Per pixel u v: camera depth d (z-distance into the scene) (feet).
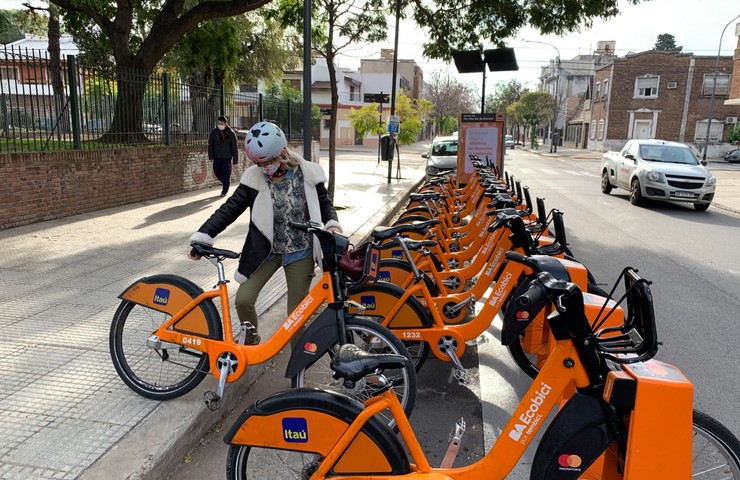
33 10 52.13
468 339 13.34
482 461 7.83
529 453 11.19
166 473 9.96
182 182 42.47
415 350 15.05
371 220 33.73
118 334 11.92
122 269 20.95
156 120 41.14
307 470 7.87
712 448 8.38
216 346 11.22
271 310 17.02
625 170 49.78
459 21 42.24
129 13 46.14
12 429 10.32
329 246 10.32
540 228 16.17
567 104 198.70
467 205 25.08
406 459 7.48
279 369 14.58
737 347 16.67
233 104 54.08
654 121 142.72
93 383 12.21
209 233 11.81
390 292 13.50
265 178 12.28
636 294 7.67
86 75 33.04
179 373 12.59
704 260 27.48
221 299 11.45
